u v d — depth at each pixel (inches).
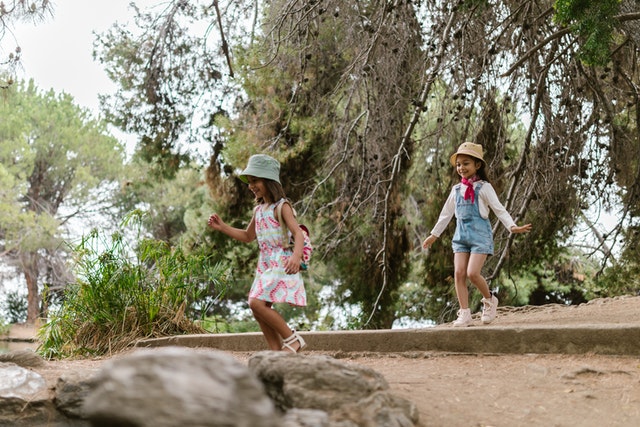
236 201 596.1
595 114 426.9
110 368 83.9
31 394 158.4
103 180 1229.7
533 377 176.6
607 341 192.9
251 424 80.7
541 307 332.2
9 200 1100.5
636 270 531.5
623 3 317.7
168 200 1092.5
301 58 415.8
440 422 138.3
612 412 149.9
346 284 622.8
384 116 435.8
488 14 403.5
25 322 1151.0
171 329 315.0
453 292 532.4
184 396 79.7
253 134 525.7
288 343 192.4
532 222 491.2
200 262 331.3
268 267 197.0
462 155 252.7
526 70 413.4
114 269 314.7
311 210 530.3
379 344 222.4
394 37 420.5
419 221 687.7
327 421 107.9
